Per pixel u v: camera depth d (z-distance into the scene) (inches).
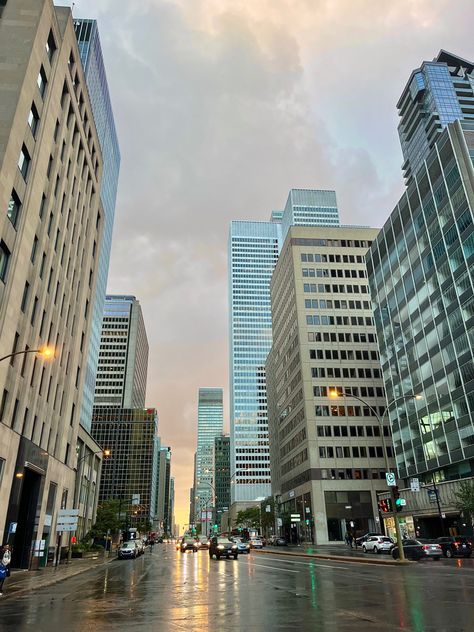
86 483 3002.0
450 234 2166.6
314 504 3070.9
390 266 2812.5
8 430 1155.9
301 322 3634.4
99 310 4798.2
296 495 3548.2
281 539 2849.4
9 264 1153.4
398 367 2632.9
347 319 3681.1
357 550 2000.5
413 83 6294.3
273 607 480.7
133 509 6983.3
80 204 1962.4
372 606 460.4
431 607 441.1
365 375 3506.4
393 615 406.6
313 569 984.3
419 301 2432.3
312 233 3961.6
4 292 1123.9
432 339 2279.8
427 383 2301.9
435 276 2282.2
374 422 3344.0
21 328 1269.7
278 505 4101.9
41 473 1428.4
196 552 2571.4
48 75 1411.2
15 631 391.2
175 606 518.9
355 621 384.8
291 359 3855.8
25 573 1149.7
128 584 826.2
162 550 3196.4
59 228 1647.4
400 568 957.2
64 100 1626.5
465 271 2032.5
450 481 2033.7
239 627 376.2
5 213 1103.6
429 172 2377.0
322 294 3750.0
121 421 7682.1
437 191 2294.5
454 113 5841.5
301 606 479.5
